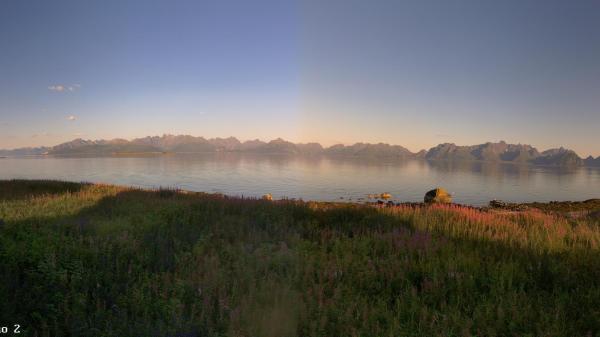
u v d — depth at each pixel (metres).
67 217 10.79
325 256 7.65
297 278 6.24
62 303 5.13
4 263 6.44
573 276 6.47
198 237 8.79
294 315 4.89
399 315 5.16
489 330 4.68
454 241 8.98
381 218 11.64
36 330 4.50
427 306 5.59
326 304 5.30
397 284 6.37
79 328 4.47
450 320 4.99
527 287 6.32
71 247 7.33
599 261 7.19
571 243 9.45
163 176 75.62
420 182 68.19
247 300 5.32
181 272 6.47
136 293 5.46
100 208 12.78
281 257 7.35
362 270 6.96
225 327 4.70
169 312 4.98
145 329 4.46
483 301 5.49
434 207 14.45
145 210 12.46
